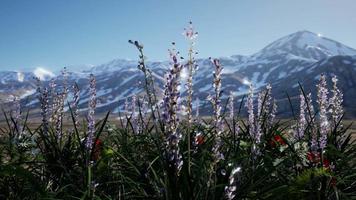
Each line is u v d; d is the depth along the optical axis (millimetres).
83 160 1053
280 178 994
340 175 1050
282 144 1225
